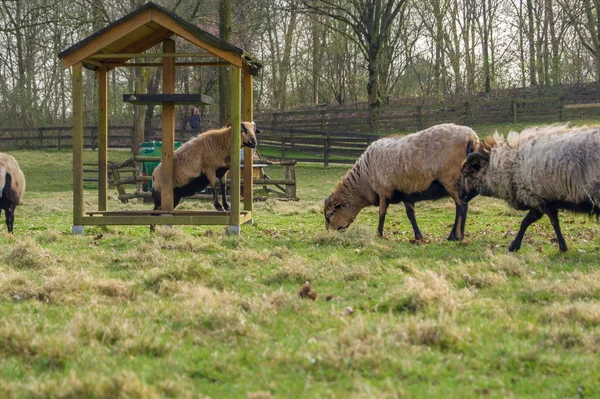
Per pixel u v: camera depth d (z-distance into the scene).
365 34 36.78
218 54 10.87
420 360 4.26
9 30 27.12
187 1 30.06
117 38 10.92
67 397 3.75
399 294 5.78
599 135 7.93
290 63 48.66
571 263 7.96
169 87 12.00
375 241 10.09
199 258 8.20
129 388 3.76
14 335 4.71
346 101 49.44
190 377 4.15
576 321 5.01
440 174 10.27
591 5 36.34
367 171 11.28
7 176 11.39
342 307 5.74
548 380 3.97
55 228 12.75
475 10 41.38
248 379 4.05
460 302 5.63
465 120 34.94
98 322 5.10
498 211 14.65
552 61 40.47
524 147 8.61
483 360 4.29
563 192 8.22
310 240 10.30
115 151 37.25
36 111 42.31
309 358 4.20
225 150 11.91
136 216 11.29
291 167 20.11
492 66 41.62
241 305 5.72
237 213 11.12
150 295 6.31
